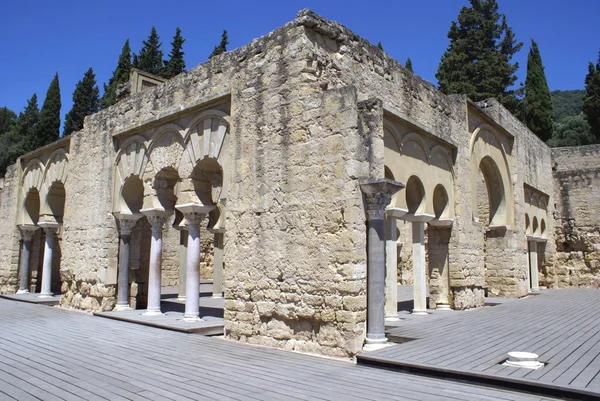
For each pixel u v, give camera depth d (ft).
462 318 44.04
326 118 31.48
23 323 42.78
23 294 69.26
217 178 73.46
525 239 74.69
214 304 58.90
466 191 54.90
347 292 28.89
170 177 47.83
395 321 41.42
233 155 36.73
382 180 29.14
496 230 69.92
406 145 45.34
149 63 151.12
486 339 32.45
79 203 55.93
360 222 29.63
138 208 51.70
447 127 52.37
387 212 42.19
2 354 29.50
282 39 34.81
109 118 53.31
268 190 33.91
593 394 19.34
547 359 25.93
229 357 28.58
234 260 35.29
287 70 34.09
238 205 35.68
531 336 33.86
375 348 28.78
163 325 39.32
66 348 31.35
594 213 96.63
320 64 34.42
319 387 21.89
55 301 60.29
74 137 58.80
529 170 82.53
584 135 159.12
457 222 52.65
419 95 47.88
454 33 138.31
